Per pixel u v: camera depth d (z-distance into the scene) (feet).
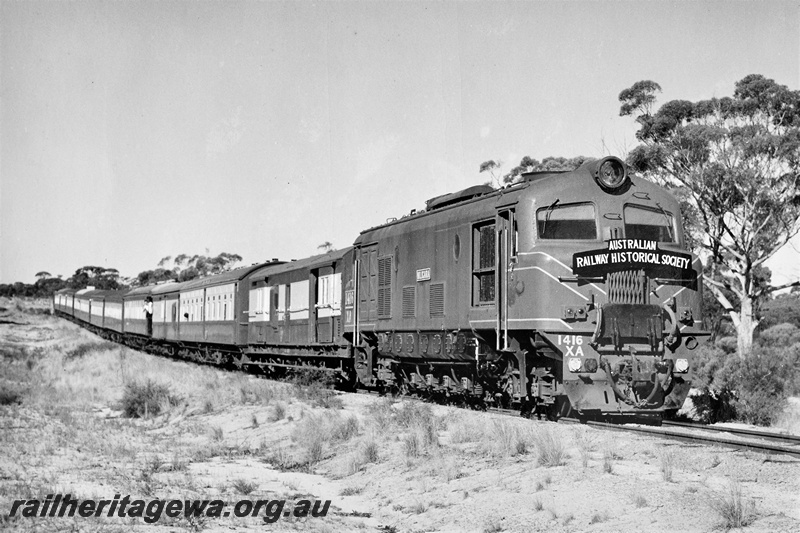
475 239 52.85
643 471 32.27
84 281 357.82
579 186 47.09
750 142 114.52
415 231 61.11
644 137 123.75
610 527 25.99
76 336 209.67
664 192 49.01
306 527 31.63
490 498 32.09
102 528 30.40
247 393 75.97
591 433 40.73
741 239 122.42
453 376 58.03
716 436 40.83
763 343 138.31
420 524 31.09
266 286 100.58
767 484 29.48
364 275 71.26
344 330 75.36
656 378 44.55
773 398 54.29
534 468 35.17
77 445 54.65
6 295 378.12
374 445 45.03
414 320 60.54
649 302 45.85
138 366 112.47
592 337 44.88
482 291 51.90
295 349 90.33
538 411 48.47
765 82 116.37
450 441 43.93
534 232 46.26
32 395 89.51
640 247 45.57
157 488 39.34
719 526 24.93
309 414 58.70
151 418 74.74
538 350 45.78
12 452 50.47
